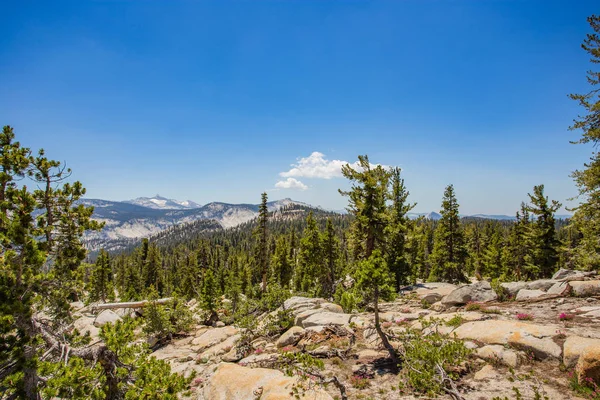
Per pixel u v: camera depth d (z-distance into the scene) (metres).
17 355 7.56
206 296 32.34
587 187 17.75
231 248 139.25
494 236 66.31
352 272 24.05
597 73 16.53
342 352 13.65
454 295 19.69
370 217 24.30
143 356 9.26
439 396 9.04
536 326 11.48
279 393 10.02
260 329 21.19
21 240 7.84
